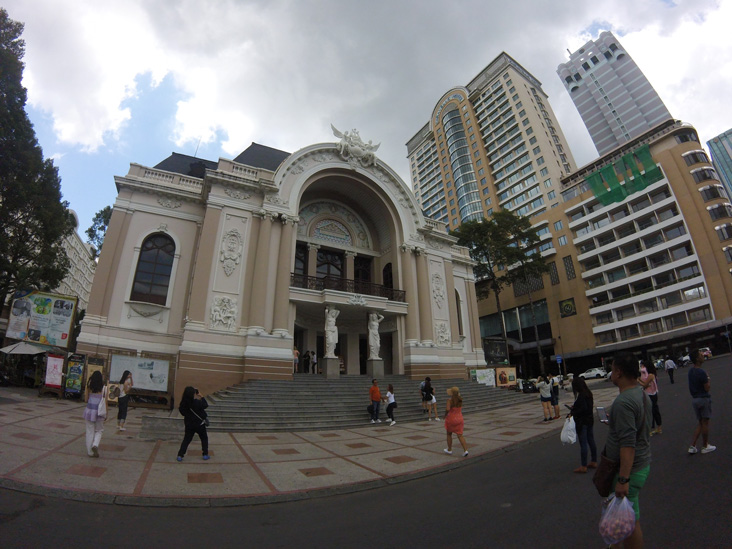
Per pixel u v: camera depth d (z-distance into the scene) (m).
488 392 20.91
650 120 84.31
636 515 2.86
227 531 4.46
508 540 3.90
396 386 18.34
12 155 20.42
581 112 96.81
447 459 8.16
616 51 93.25
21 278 19.59
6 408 10.80
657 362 35.41
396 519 4.81
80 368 14.80
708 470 5.61
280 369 17.05
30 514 4.41
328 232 24.50
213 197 18.56
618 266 44.12
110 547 3.83
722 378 18.20
